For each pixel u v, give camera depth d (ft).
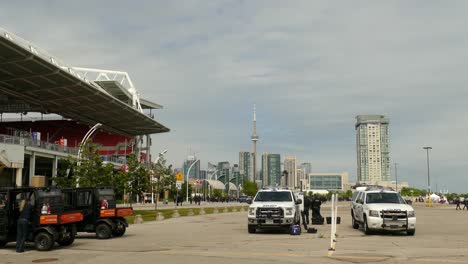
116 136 371.35
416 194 513.04
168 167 186.60
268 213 75.05
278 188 84.33
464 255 49.08
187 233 79.20
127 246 58.90
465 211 181.47
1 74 208.74
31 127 338.75
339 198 483.92
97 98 255.91
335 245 58.59
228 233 78.74
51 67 201.36
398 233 77.20
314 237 69.97
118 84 321.52
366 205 76.38
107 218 70.59
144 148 386.52
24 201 55.52
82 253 52.42
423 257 47.44
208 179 510.99
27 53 182.91
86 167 135.44
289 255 48.88
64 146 237.04
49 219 55.93
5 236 57.21
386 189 82.89
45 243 55.16
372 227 73.00
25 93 244.83
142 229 89.51
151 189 176.45
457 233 77.82
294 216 76.02
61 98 255.29
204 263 43.39
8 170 197.47
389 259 45.85
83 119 308.19
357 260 45.14
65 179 137.59
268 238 68.69
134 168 157.48
